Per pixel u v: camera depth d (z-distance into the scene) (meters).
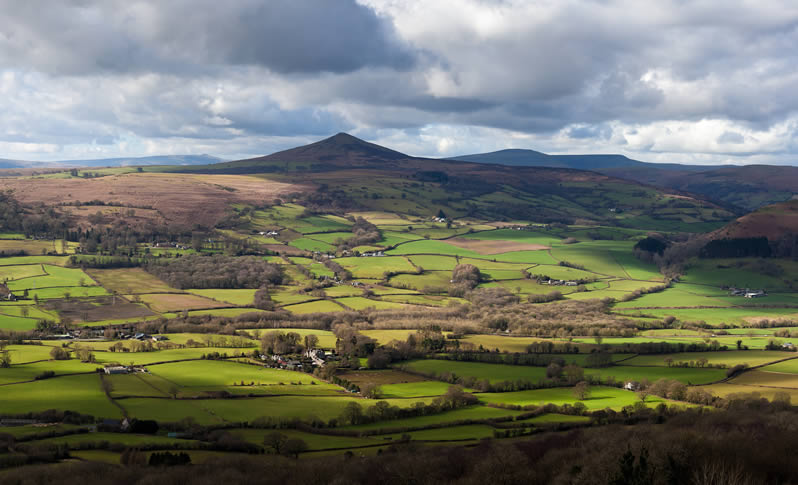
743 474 47.78
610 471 50.09
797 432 61.44
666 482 45.53
